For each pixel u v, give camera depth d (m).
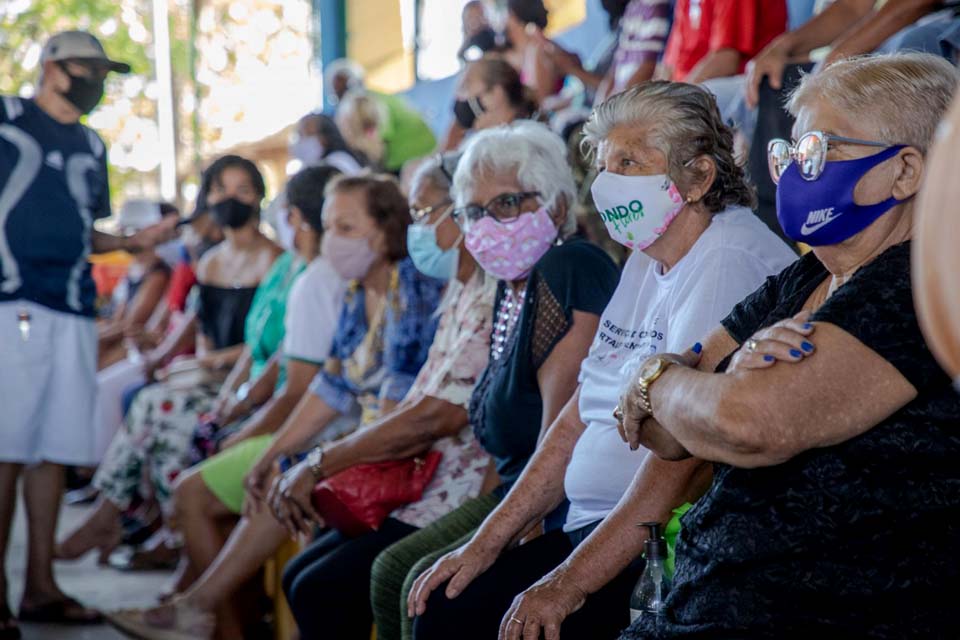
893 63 2.06
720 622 2.04
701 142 2.68
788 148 2.12
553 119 5.67
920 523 1.94
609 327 2.91
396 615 3.37
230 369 6.39
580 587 2.58
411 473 3.83
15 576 6.46
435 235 3.89
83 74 5.54
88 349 5.64
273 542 4.51
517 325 3.30
